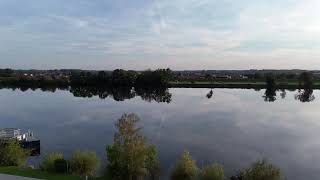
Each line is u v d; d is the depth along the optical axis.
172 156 58.97
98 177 40.06
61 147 67.56
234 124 93.25
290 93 175.25
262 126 90.56
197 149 65.75
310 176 51.81
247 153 63.66
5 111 117.44
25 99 152.25
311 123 95.00
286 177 49.59
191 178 39.00
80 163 40.88
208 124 92.81
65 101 145.12
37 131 84.12
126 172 38.41
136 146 38.66
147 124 91.50
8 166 43.88
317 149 67.12
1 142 47.81
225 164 55.81
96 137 77.06
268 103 137.88
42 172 40.62
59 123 95.25
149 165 40.88
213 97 158.88
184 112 113.69
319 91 186.25
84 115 107.94
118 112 113.31
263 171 36.53
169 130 83.62
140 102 140.62
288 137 77.94
